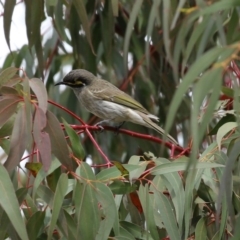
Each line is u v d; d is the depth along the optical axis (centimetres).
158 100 1493
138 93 1529
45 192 896
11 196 812
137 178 900
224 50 643
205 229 927
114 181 891
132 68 1518
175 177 909
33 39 1158
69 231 874
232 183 903
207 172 944
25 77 875
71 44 1412
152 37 1327
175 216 923
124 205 968
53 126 864
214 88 641
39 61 1239
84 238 848
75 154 898
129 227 929
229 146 957
